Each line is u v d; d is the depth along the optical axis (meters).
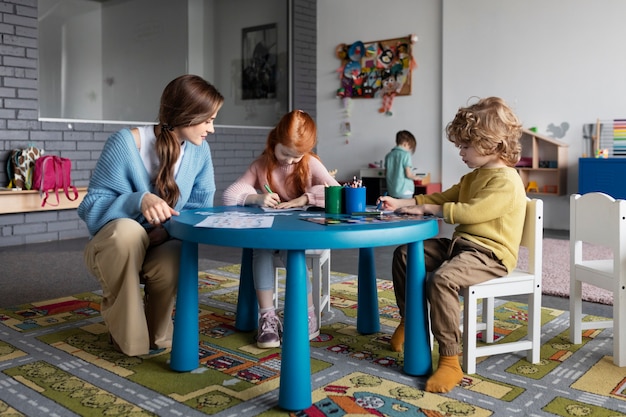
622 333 1.94
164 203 1.91
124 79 5.49
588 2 5.33
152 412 1.60
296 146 2.22
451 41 6.13
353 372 1.90
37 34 4.79
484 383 1.81
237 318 2.36
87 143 5.11
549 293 2.96
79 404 1.65
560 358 2.03
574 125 5.48
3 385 1.79
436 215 1.96
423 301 1.85
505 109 1.97
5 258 4.01
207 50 6.20
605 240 1.99
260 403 1.66
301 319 1.61
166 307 2.07
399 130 6.63
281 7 6.76
